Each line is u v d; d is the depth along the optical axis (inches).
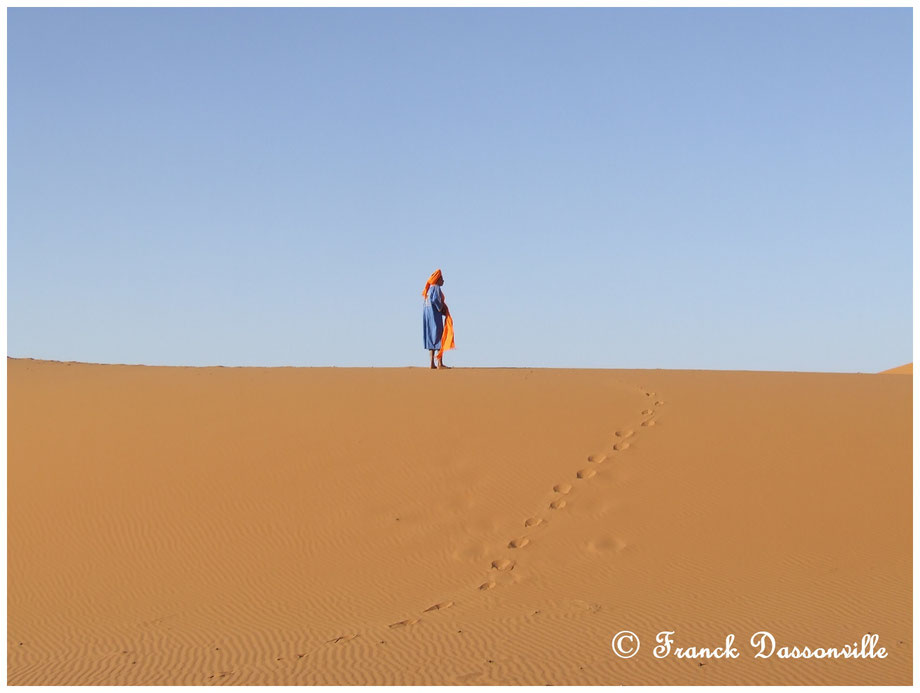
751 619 585.9
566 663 528.4
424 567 692.1
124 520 783.1
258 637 606.2
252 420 924.6
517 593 645.9
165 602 677.9
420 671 526.9
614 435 843.4
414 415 906.1
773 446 807.7
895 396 915.4
